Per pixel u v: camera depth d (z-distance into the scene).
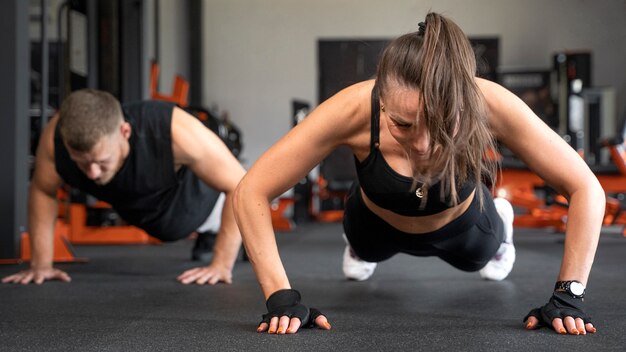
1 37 3.69
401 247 2.09
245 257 3.58
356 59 10.52
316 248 4.64
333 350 1.48
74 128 2.21
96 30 5.23
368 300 2.25
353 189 2.05
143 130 2.43
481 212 2.00
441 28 1.39
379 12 10.48
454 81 1.36
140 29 5.31
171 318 1.92
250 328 1.75
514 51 10.48
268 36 10.62
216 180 2.55
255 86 10.63
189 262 3.66
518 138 1.63
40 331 1.75
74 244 5.06
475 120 1.40
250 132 10.63
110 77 5.26
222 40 10.65
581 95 8.58
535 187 7.18
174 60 9.70
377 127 1.61
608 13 10.41
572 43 10.45
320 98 10.55
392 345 1.53
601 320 1.83
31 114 5.68
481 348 1.50
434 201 1.72
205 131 2.50
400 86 1.37
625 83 10.41
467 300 2.24
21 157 3.72
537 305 2.12
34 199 2.69
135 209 2.60
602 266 3.37
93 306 2.14
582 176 1.67
